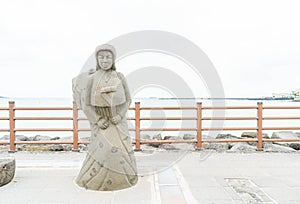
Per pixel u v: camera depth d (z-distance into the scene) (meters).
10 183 4.49
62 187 4.30
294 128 7.41
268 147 7.95
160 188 4.26
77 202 3.72
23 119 7.29
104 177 4.13
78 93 4.41
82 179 4.30
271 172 5.28
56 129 7.38
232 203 3.77
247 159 6.36
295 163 5.98
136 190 4.16
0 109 7.24
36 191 4.13
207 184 4.56
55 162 5.93
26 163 5.82
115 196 3.92
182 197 3.90
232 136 9.70
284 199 3.92
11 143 7.24
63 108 7.30
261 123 7.40
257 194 4.11
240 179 4.85
